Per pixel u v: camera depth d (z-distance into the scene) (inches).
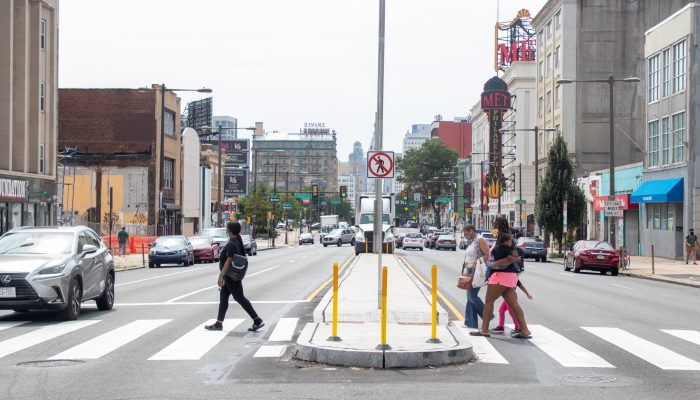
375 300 695.7
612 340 522.3
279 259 1908.2
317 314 603.2
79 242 658.2
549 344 500.7
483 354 459.5
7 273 579.5
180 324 590.9
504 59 3900.1
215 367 410.6
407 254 2305.6
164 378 380.2
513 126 3555.6
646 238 2028.8
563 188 2034.9
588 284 1106.1
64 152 2341.3
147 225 2504.9
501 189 3408.0
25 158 1680.6
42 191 1739.7
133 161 2566.4
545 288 1007.0
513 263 527.8
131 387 358.6
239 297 551.2
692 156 1740.9
